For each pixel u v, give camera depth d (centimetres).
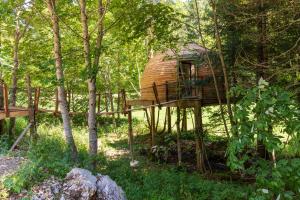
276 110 517
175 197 1029
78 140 1836
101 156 1362
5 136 1273
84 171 771
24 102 2273
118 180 1092
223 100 1645
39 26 1686
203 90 1606
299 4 1027
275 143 507
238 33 1296
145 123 2770
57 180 741
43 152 923
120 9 1339
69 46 1827
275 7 1192
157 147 1753
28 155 885
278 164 504
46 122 2152
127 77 3066
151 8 1346
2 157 922
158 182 1127
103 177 800
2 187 698
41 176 748
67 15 1541
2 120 1464
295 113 507
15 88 1571
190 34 1450
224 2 1273
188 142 1950
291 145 508
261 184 524
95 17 1683
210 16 1351
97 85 2758
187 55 1694
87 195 716
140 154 1811
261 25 1247
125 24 1371
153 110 1856
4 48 1742
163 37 1448
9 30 1678
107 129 2497
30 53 1755
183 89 1698
